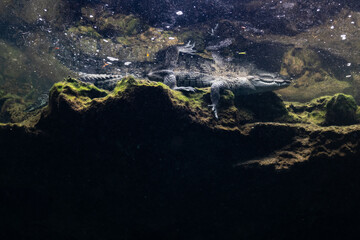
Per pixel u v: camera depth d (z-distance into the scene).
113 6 7.10
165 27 7.39
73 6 6.93
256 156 4.06
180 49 6.27
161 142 3.86
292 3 6.88
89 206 4.19
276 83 4.58
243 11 7.25
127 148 3.80
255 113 4.77
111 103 3.55
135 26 7.24
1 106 6.71
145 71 6.92
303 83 7.17
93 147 3.76
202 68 5.36
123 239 4.52
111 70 7.29
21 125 3.63
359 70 7.05
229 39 7.10
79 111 3.56
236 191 4.03
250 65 5.23
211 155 4.01
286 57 7.34
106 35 7.14
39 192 4.12
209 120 3.95
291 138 4.02
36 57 8.12
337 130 3.70
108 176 3.95
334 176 3.70
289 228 4.20
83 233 4.56
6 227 4.62
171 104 3.66
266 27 7.28
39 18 7.30
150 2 7.05
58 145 3.75
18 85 8.48
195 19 7.41
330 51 7.25
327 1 6.74
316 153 3.66
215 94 4.23
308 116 4.86
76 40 7.14
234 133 3.99
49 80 8.52
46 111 3.73
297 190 3.85
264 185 3.86
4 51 8.24
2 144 3.70
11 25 7.79
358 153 3.54
